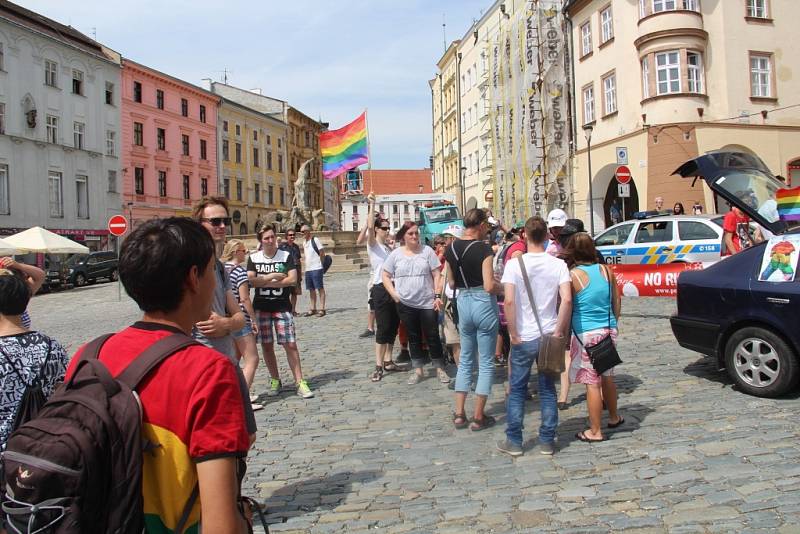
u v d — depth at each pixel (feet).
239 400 5.58
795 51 85.56
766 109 83.76
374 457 17.75
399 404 23.43
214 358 5.60
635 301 48.60
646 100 83.92
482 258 19.49
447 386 25.94
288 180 251.80
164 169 178.09
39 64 135.23
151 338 5.74
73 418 5.12
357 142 48.08
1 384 10.39
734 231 40.45
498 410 22.17
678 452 16.39
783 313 20.22
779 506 12.90
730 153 27.66
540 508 13.65
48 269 106.93
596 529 12.47
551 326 17.21
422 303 26.04
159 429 5.29
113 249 155.22
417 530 12.98
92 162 150.51
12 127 128.67
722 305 21.88
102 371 5.37
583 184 101.96
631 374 25.41
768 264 21.06
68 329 50.96
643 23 83.92
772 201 25.98
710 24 82.99
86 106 148.97
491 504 14.06
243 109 216.54
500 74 132.05
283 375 29.32
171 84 180.75
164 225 6.14
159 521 5.35
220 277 15.52
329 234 103.76
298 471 16.88
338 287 74.18
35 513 4.81
